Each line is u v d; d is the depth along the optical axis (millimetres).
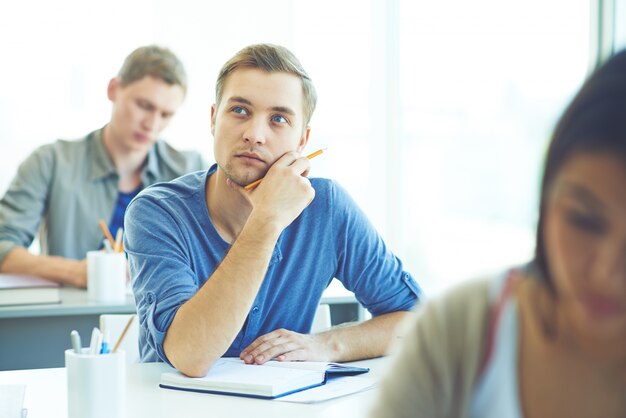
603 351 566
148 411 1176
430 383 630
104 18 3539
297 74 1530
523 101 3672
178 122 3643
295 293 1659
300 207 1464
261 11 3699
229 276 1378
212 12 3648
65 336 2297
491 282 619
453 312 625
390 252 1769
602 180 525
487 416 611
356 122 3910
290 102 1510
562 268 548
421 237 4023
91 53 3535
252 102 1494
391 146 3932
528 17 3568
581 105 539
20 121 3494
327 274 1699
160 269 1484
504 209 3977
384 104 3914
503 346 600
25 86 3494
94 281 2354
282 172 1473
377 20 3893
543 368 591
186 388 1307
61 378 1416
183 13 3617
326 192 1688
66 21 3508
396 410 644
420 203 3998
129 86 2785
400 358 653
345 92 3887
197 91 3648
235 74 1513
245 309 1375
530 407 599
